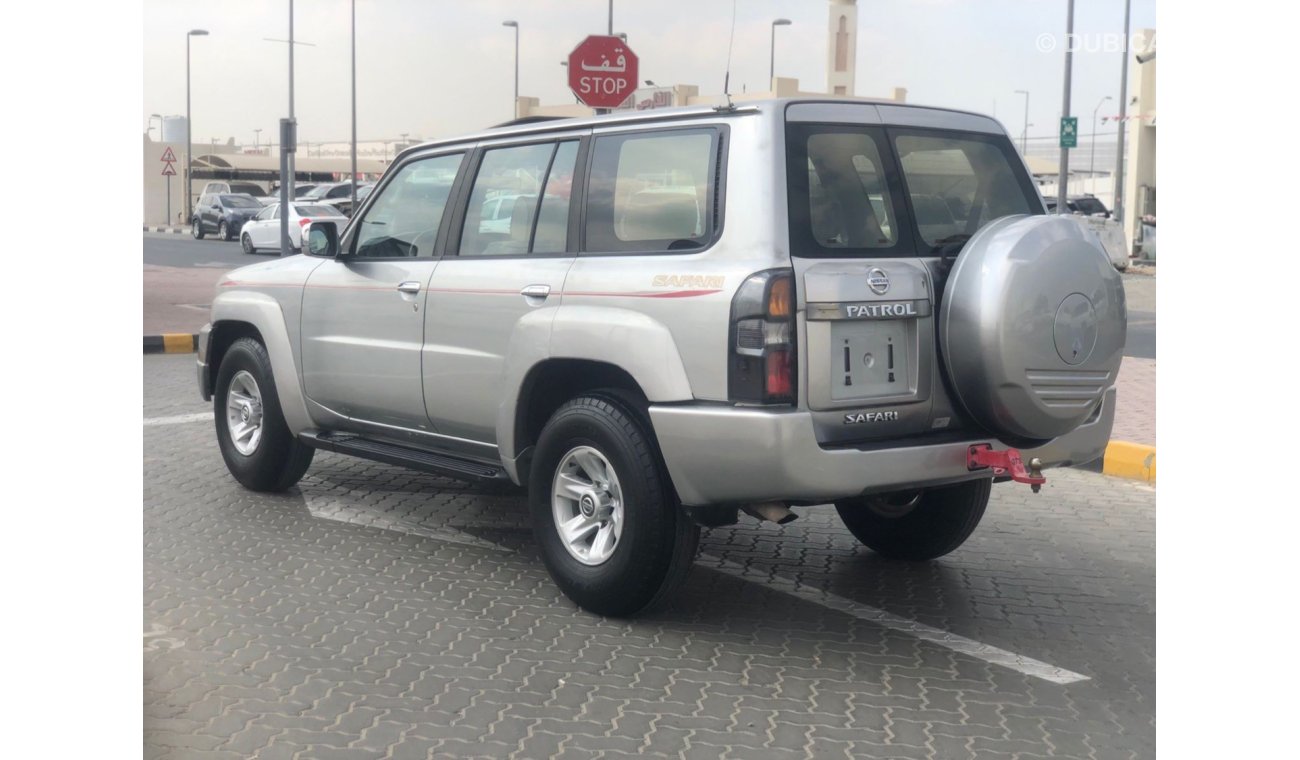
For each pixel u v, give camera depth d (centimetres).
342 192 4856
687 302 486
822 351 472
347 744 401
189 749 394
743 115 493
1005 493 793
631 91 1764
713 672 472
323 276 680
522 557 630
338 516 705
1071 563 636
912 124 527
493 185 598
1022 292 480
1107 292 502
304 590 568
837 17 4988
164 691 444
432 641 501
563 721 422
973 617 545
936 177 527
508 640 504
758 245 473
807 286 469
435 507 732
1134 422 967
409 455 634
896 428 494
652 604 523
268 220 3494
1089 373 501
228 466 764
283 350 703
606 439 513
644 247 515
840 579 602
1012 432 504
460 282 591
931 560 638
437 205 626
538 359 541
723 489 480
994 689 459
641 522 505
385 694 444
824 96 506
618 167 538
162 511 709
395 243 646
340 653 486
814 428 468
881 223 501
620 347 505
